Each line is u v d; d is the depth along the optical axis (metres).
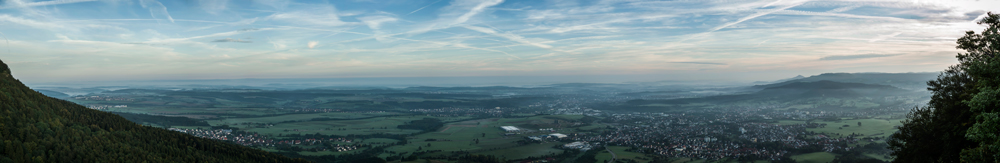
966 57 44.84
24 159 58.72
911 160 54.09
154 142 83.25
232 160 89.06
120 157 71.00
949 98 51.12
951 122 47.38
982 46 43.28
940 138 49.03
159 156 78.19
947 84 53.53
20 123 65.12
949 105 49.00
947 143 47.28
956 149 46.66
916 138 54.56
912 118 58.25
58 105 81.00
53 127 70.88
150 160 75.00
